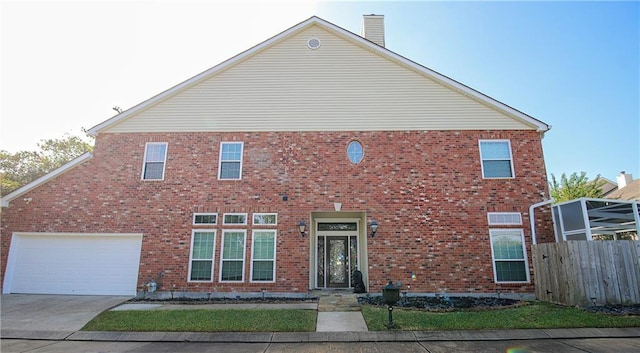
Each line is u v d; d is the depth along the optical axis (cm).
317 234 1402
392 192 1253
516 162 1273
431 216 1234
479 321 827
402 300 1085
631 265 962
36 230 1248
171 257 1217
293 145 1293
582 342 716
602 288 945
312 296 1172
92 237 1252
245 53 1353
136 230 1242
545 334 758
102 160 1298
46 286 1220
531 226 1217
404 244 1213
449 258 1202
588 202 1121
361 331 781
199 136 1311
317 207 1245
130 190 1273
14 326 857
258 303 1066
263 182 1268
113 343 749
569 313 873
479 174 1264
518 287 1176
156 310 962
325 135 1298
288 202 1251
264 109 1323
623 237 1836
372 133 1297
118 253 1239
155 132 1317
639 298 941
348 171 1270
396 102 1322
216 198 1260
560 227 1189
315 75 1348
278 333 778
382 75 1345
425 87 1333
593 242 977
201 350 692
